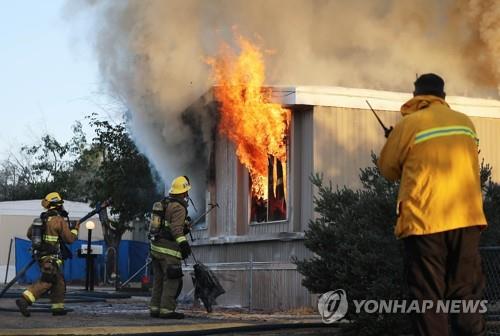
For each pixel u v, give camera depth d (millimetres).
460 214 4699
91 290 19000
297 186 11750
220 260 13594
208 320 9898
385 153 4973
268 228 12320
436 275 4711
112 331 8117
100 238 34531
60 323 9297
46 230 10500
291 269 11562
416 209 4734
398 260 7633
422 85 5074
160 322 9500
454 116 4879
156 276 10383
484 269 7055
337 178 11523
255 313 11266
